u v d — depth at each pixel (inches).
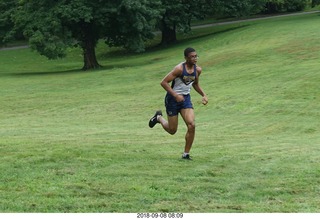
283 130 691.4
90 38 1803.6
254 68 1300.4
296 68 1218.6
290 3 2960.1
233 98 980.6
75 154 410.9
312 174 364.2
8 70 2028.8
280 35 1759.4
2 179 331.3
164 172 363.6
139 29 1759.4
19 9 1790.1
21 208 275.4
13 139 507.2
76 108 984.3
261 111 864.3
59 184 321.4
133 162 393.7
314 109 850.1
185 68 397.4
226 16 3024.1
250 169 381.7
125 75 1471.5
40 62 2273.6
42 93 1206.9
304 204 290.5
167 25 2340.1
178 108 408.5
